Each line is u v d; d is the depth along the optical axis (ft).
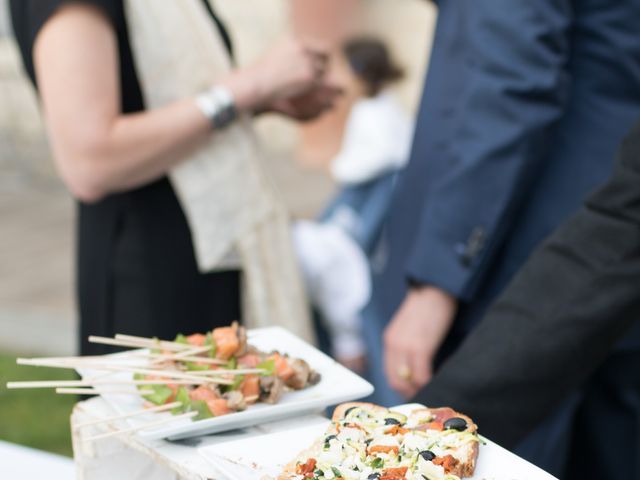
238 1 24.67
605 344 4.52
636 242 4.42
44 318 15.47
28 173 24.00
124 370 4.18
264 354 4.45
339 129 23.21
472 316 6.44
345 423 3.77
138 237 6.64
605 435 6.62
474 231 6.19
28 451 5.35
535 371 4.45
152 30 6.45
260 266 6.80
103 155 6.25
